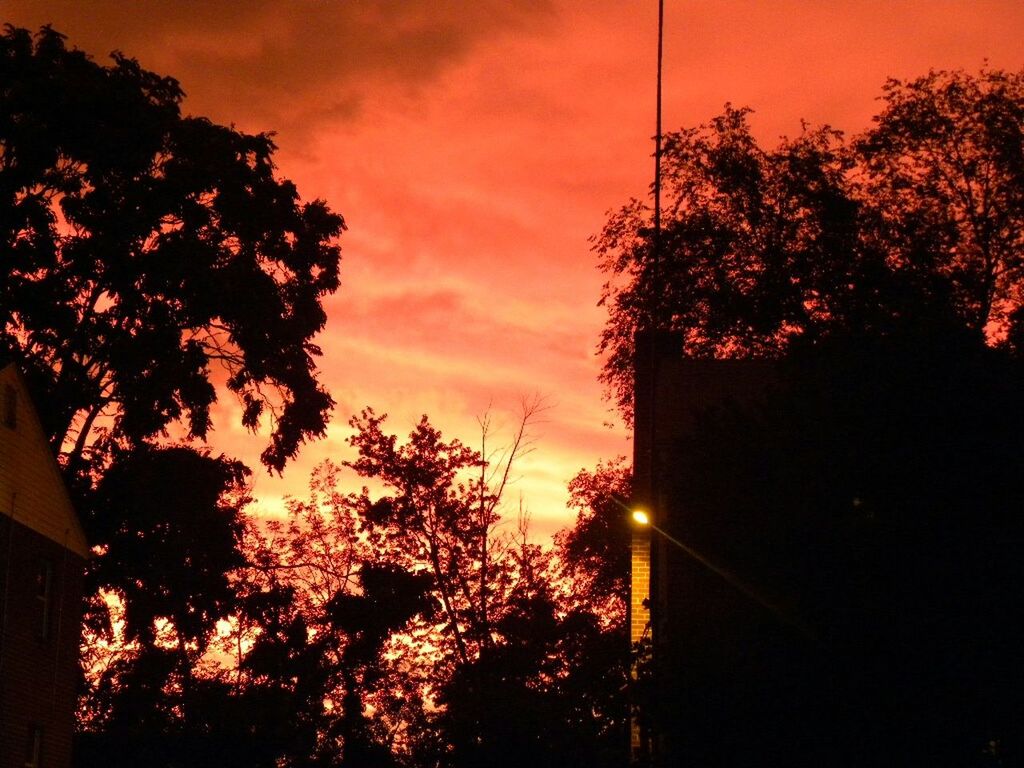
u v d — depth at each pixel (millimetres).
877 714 19766
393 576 49906
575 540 59438
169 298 40031
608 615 55594
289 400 42094
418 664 51062
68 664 37594
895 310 23969
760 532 21547
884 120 48312
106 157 39344
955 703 19453
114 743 46438
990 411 20797
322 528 54969
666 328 44062
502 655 44688
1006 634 19547
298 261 42625
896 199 48500
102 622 42312
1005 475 20438
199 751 48938
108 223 39250
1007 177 47094
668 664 21781
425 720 45938
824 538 20797
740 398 32188
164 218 41281
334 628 50719
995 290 47438
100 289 39906
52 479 36438
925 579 20047
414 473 51156
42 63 39750
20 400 34375
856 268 47312
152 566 41125
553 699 40719
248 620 47656
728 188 49281
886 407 21094
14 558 33812
